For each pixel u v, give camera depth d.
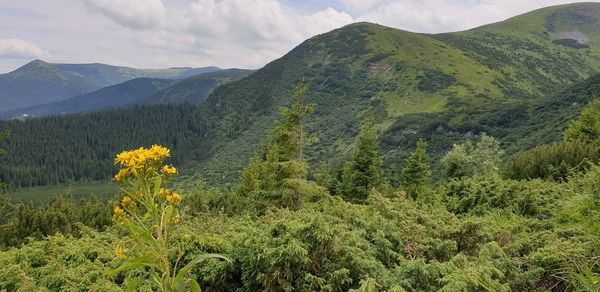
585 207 7.08
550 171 16.47
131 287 3.09
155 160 2.91
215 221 8.28
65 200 16.84
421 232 6.12
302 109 19.62
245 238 5.20
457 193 14.73
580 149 17.00
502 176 19.12
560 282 5.11
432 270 4.52
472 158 39.50
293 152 19.52
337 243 5.00
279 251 4.54
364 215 6.89
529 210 10.38
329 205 9.13
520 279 5.00
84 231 9.10
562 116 94.75
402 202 8.50
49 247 6.89
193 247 5.41
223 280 5.09
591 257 5.01
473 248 6.07
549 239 6.02
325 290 4.57
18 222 13.77
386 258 5.41
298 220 5.68
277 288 4.71
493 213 10.66
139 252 4.87
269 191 18.89
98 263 5.94
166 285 2.99
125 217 2.89
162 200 3.00
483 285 4.04
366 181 27.69
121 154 2.92
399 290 3.99
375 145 28.20
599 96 92.69
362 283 4.17
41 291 5.01
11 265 5.45
